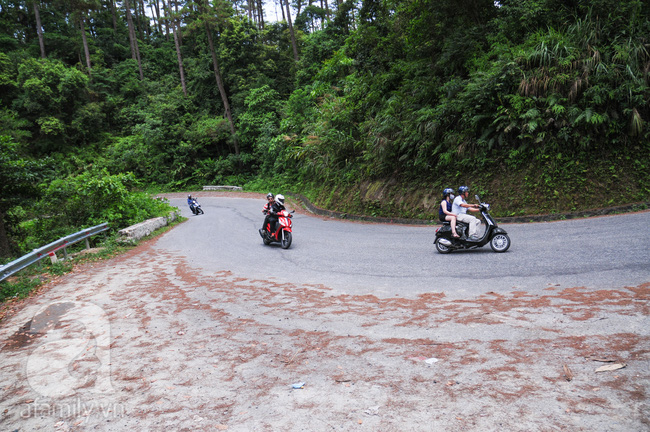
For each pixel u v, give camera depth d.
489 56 13.77
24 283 7.71
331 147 19.94
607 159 11.19
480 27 14.95
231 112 43.66
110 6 60.66
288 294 5.98
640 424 2.14
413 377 3.00
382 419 2.46
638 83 10.98
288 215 10.70
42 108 39.12
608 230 7.93
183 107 44.62
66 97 40.47
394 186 15.35
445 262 7.17
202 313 5.32
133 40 53.00
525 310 4.21
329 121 21.62
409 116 15.14
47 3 49.91
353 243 10.36
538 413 2.35
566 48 11.88
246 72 41.50
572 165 11.45
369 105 19.27
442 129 14.03
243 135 39.38
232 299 5.93
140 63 51.12
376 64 19.86
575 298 4.39
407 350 3.53
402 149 14.83
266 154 35.94
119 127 46.72
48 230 14.08
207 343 4.18
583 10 13.05
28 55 44.38
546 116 11.77
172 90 47.84
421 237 10.32
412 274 6.55
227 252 10.66
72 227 14.20
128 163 41.44
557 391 2.57
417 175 14.73
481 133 13.24
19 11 50.47
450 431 2.26
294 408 2.71
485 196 12.48
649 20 12.14
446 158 13.34
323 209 19.03
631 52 11.48
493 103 12.75
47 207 14.22
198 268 8.67
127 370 3.61
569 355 3.07
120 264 9.78
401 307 4.85
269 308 5.32
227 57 41.00
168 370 3.54
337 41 32.41
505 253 7.28
